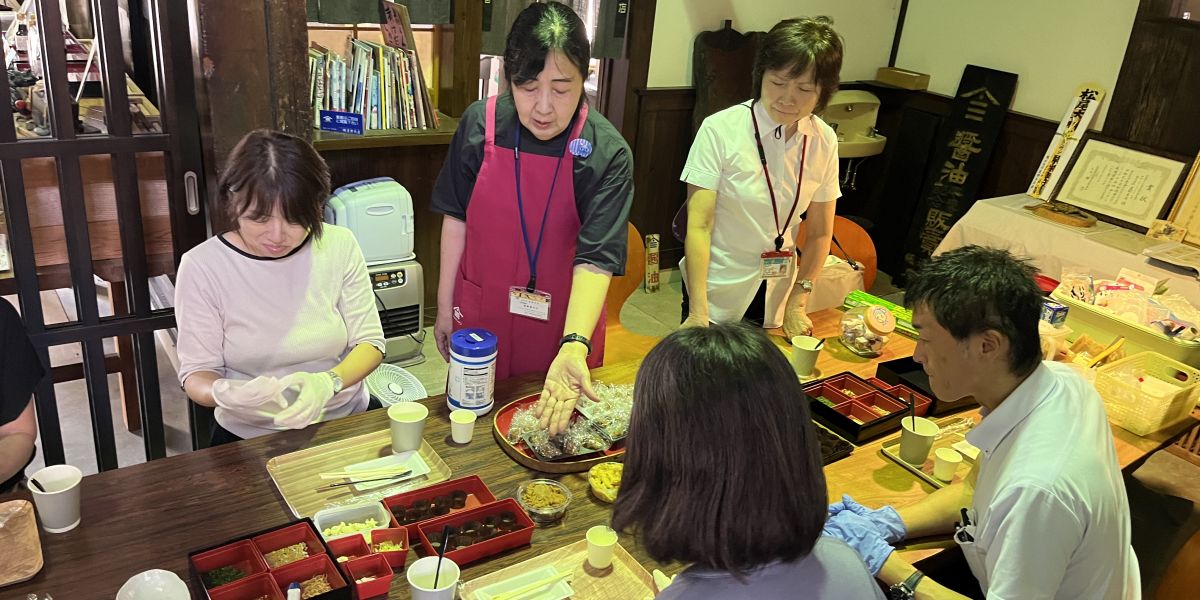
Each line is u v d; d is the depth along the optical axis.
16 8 3.29
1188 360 2.54
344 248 2.02
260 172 1.71
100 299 3.71
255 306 1.91
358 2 3.67
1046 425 1.41
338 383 1.92
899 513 1.71
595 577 1.48
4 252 2.42
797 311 2.59
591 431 1.84
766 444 0.86
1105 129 4.23
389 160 3.96
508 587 1.44
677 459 0.88
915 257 5.18
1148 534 2.86
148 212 2.59
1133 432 2.27
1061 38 4.39
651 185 4.86
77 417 3.24
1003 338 1.40
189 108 2.38
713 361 0.89
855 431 2.03
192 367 1.88
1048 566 1.34
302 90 2.48
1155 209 3.87
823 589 0.92
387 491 1.65
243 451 1.73
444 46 4.14
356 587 1.33
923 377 2.36
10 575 1.34
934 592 1.50
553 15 1.80
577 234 2.12
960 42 4.89
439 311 2.30
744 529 0.87
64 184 2.26
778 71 2.29
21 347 1.79
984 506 1.51
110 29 2.19
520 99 1.87
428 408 1.94
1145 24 4.00
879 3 5.12
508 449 1.79
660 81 4.62
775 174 2.50
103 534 1.47
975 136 4.78
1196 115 3.88
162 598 1.30
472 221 2.12
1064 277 2.88
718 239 2.63
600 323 2.29
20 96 2.62
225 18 2.28
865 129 5.10
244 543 1.38
